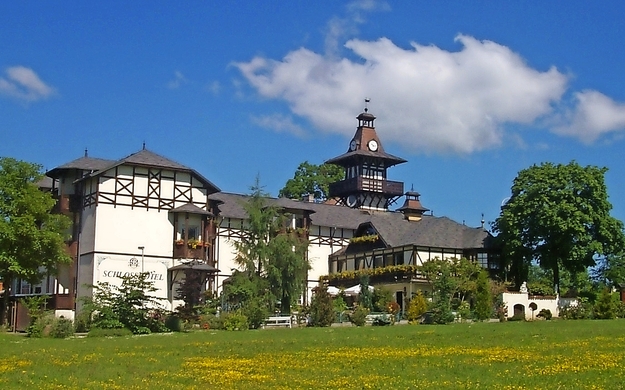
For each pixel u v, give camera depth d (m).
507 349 28.08
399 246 66.81
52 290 59.59
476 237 67.81
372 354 27.44
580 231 60.88
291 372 22.95
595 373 21.09
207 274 58.97
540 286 69.56
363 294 60.84
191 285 51.44
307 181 106.12
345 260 73.12
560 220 61.00
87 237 57.22
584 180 62.03
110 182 57.19
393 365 24.09
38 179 51.66
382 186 87.75
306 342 33.50
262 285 54.81
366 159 88.94
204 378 21.86
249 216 58.72
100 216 56.47
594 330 37.00
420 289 63.50
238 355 28.14
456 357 25.84
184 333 42.84
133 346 33.06
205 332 43.53
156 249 58.00
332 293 63.50
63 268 58.81
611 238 62.12
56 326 42.25
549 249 63.09
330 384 20.31
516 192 65.38
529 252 64.06
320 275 72.94
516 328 40.09
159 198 58.69
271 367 24.25
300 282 56.84
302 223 71.38
